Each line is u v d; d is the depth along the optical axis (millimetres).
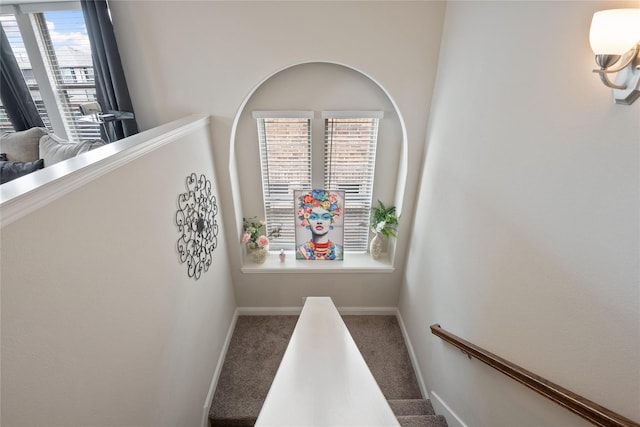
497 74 1502
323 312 1262
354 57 2326
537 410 1231
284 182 3135
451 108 2061
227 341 2980
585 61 993
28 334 859
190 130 2062
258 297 3344
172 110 2459
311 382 814
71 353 1010
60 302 970
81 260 1062
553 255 1132
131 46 2264
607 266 915
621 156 868
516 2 1348
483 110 1634
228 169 2658
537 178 1216
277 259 3324
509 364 1348
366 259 3332
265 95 2725
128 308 1342
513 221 1369
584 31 996
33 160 2371
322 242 3281
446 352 2088
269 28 2236
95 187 1134
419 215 2701
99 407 1138
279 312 3418
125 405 1302
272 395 763
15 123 2648
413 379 2719
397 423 687
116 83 2283
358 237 3414
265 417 698
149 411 1495
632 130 834
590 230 973
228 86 2389
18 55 2602
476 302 1687
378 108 2783
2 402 788
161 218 1663
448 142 2100
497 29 1501
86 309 1083
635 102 822
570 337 1058
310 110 2775
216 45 2275
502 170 1457
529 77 1268
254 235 3197
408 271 2996
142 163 1473
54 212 944
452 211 2018
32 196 851
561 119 1096
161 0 2143
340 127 2889
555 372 1127
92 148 2285
